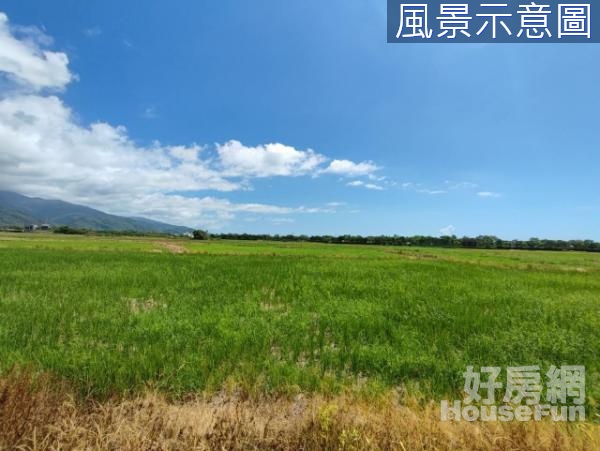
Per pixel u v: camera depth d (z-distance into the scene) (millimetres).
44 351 6102
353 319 9117
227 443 3457
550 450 3510
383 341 7742
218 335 7551
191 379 5234
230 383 5238
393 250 70375
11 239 66562
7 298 10867
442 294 13469
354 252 54062
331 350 6918
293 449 3484
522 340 7551
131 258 28000
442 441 3539
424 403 4906
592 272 29141
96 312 9289
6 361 5598
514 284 17328
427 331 8344
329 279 17281
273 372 5605
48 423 3555
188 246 62125
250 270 20531
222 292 12930
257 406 4617
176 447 3383
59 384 4738
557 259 50719
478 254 60625
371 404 4648
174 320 8664
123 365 5504
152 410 4039
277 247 65375
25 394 3838
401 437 3535
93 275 16516
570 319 9938
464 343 7578
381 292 13703
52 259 25219
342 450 3357
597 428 4133
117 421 3734
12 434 3289
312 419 3768
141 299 11492
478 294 13695
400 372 5984
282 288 14078
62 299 10969
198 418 3938
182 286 14023
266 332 7738
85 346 6625
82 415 3938
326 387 5258
